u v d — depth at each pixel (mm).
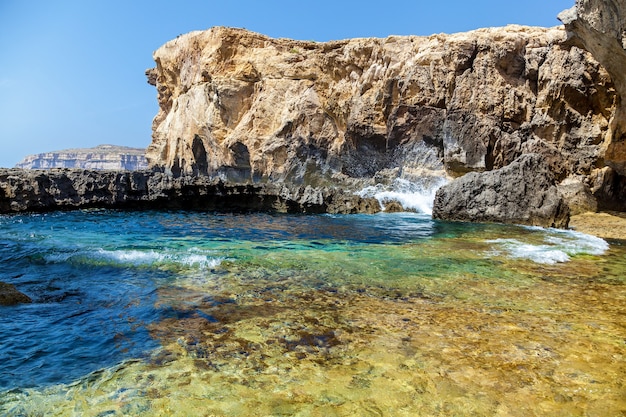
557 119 20047
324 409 3152
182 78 34438
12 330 4621
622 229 13875
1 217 15297
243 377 3625
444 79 22328
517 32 22266
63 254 8219
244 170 28469
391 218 17125
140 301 5656
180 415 3078
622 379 3613
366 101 24391
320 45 27688
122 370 3750
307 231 12984
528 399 3291
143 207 19188
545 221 14367
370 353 4086
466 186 16109
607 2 11625
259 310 5312
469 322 4957
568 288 6516
